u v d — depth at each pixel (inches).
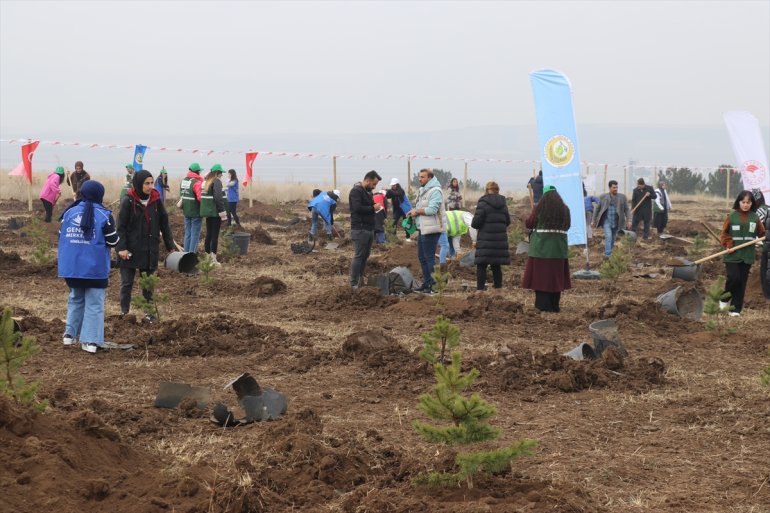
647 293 614.2
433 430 199.2
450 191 1067.9
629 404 322.3
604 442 275.7
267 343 404.2
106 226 374.0
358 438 262.8
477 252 605.3
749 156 779.4
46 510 187.5
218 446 254.2
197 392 296.5
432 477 211.2
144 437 260.2
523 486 215.5
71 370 341.7
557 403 323.0
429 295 575.8
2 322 227.6
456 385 206.4
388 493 213.3
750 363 395.9
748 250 526.6
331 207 920.3
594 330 392.5
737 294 534.6
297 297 570.3
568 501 204.2
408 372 351.6
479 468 215.9
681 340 451.8
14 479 192.5
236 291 581.6
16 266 644.1
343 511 206.5
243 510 200.1
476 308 500.7
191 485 207.0
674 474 246.2
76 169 1046.4
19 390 227.1
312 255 826.8
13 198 1462.8
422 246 594.6
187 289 577.3
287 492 215.5
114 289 574.2
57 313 483.8
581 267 780.6
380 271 693.3
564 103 665.6
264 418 283.7
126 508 195.3
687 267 655.8
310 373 355.6
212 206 719.1
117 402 301.3
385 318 488.1
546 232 527.5
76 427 220.7
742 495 229.0
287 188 1846.7
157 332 403.5
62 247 371.9
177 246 451.5
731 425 296.7
